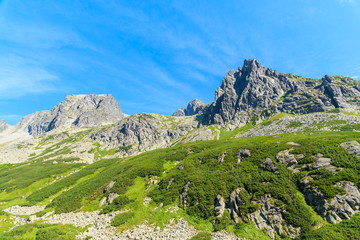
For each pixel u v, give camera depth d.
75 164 117.12
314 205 25.55
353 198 23.20
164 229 29.31
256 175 33.38
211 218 29.02
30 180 84.50
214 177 37.38
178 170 48.56
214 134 170.12
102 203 44.78
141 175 52.47
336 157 30.16
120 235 29.28
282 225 24.14
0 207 62.41
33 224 36.22
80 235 30.97
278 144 42.28
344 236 19.92
